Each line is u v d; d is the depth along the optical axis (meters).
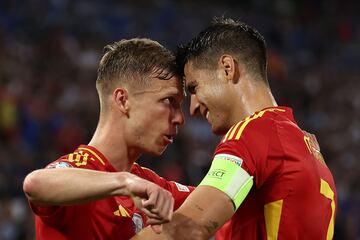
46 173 5.64
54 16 34.50
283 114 6.70
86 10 36.16
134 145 6.98
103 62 7.04
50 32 31.80
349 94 37.47
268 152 6.20
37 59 29.64
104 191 5.39
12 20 32.62
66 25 34.06
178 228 5.77
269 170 6.19
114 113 6.96
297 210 6.25
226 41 6.73
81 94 27.78
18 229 18.66
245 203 6.39
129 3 38.38
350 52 42.41
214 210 5.83
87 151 6.87
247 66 6.73
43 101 26.25
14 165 22.33
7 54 28.69
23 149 23.77
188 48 6.92
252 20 42.00
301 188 6.28
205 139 27.31
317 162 6.66
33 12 33.81
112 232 6.62
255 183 6.16
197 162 24.14
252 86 6.73
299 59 40.12
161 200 5.21
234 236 6.46
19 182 21.23
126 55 6.92
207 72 6.77
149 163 22.42
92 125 25.97
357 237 23.19
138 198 5.29
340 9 46.47
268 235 6.27
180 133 25.89
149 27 37.31
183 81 7.04
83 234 6.36
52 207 5.97
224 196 5.88
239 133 6.24
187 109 28.70
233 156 6.06
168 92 6.89
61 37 31.55
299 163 6.32
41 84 27.31
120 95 6.89
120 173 5.45
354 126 34.38
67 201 5.54
